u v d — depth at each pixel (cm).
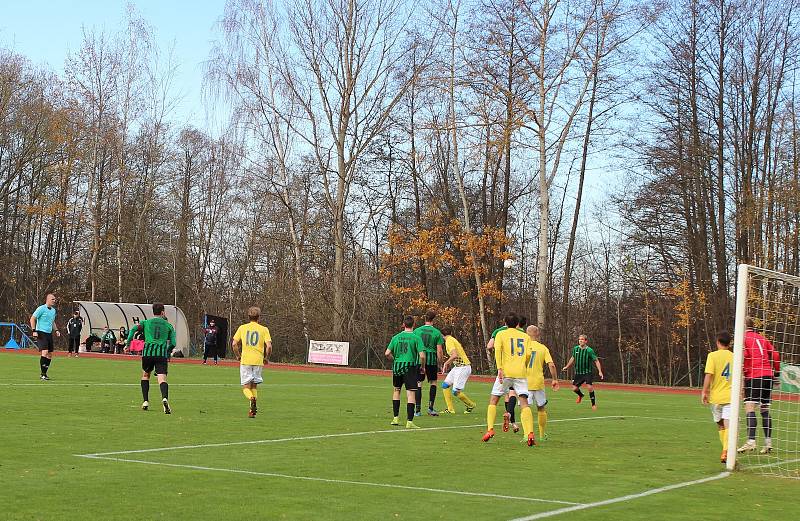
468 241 4931
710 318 4947
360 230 5822
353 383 3231
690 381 4719
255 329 1703
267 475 991
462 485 964
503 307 5800
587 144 4691
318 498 853
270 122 4847
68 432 1317
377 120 4844
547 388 3803
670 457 1312
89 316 5134
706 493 976
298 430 1491
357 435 1452
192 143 6569
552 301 5434
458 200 5962
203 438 1318
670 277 5397
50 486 871
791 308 1658
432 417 1892
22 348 5291
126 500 810
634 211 5194
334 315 4969
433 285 5772
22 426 1370
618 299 5944
